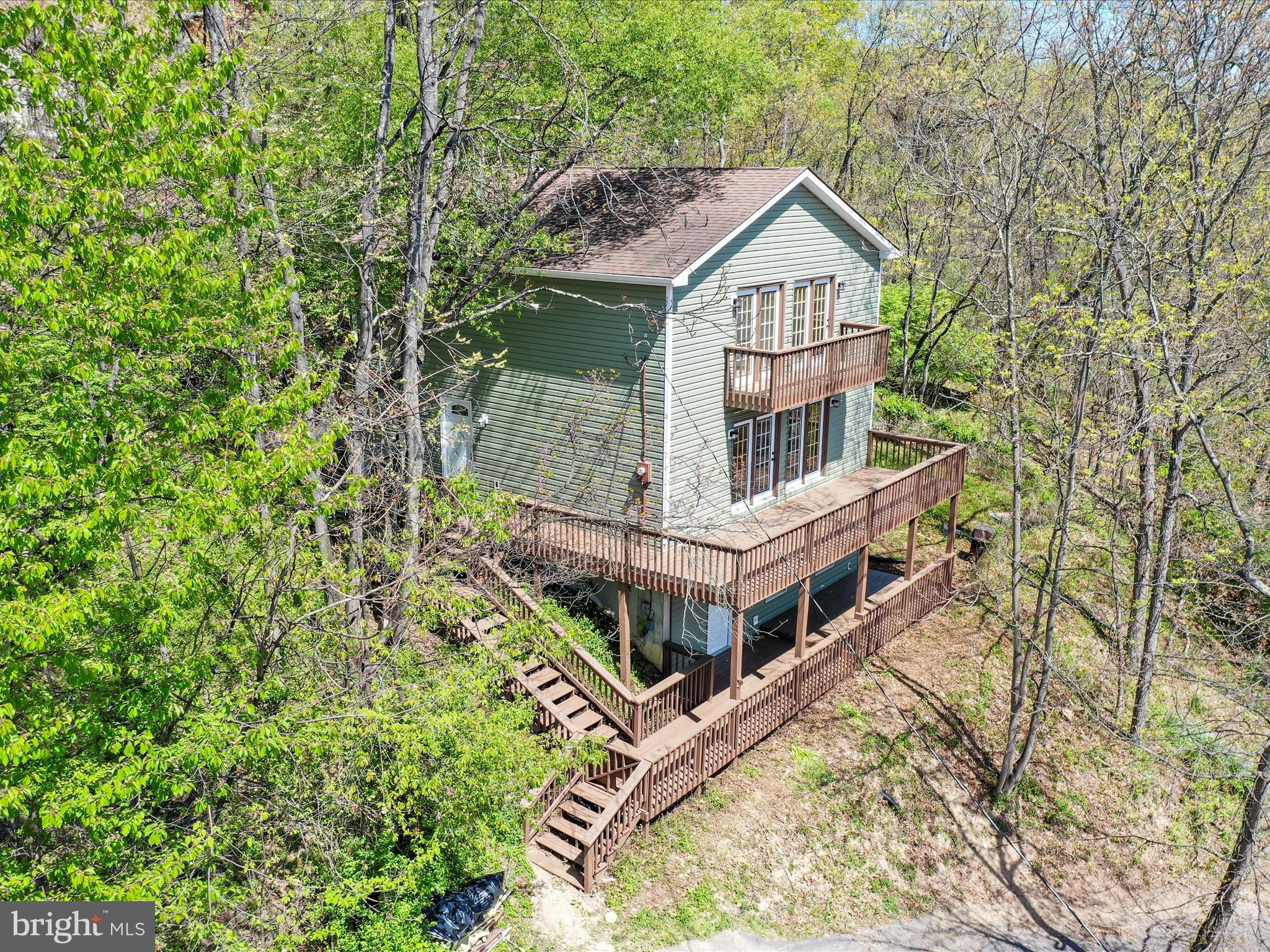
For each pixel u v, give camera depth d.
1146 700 17.66
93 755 8.41
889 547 23.88
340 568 11.72
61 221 7.97
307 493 9.92
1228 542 20.34
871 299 21.78
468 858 12.30
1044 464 19.11
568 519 16.27
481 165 16.03
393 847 12.19
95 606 8.05
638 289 16.14
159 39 8.14
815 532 16.52
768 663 17.89
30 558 8.02
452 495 13.94
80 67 7.62
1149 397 16.66
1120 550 21.27
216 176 8.68
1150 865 16.12
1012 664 19.61
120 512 7.73
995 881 15.27
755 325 18.12
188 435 8.42
